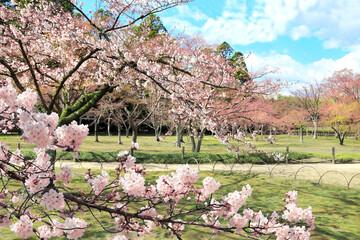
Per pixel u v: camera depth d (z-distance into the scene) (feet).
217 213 8.17
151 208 8.74
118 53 21.08
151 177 35.35
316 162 48.78
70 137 6.82
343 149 76.89
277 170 41.29
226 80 36.19
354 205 24.82
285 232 8.40
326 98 112.37
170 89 20.15
